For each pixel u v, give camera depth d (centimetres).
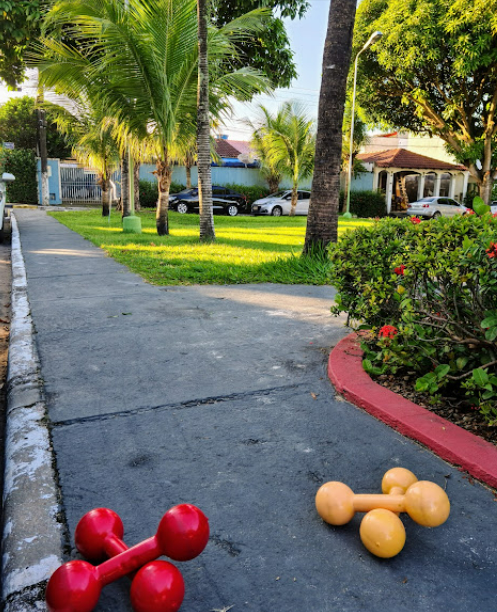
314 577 171
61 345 411
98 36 1088
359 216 3297
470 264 266
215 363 374
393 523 177
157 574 147
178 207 2609
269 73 1756
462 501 213
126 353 394
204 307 550
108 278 716
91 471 231
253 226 1848
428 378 281
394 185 3600
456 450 241
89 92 1259
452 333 295
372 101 2648
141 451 249
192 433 268
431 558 181
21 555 179
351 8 727
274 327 473
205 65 1095
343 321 497
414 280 313
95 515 175
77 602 143
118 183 3134
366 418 289
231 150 3716
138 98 1164
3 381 371
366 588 167
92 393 317
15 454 244
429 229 340
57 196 3092
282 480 226
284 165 2712
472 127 2447
